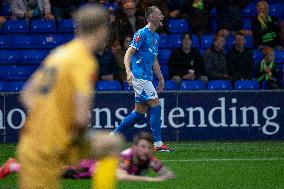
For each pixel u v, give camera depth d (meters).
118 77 45.75
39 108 15.03
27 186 14.95
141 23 47.19
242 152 35.31
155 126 34.53
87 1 52.41
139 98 33.75
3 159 32.84
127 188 24.17
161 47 49.75
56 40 50.09
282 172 27.94
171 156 33.19
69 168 21.61
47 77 15.06
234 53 46.66
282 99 42.88
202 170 28.41
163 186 24.58
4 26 50.84
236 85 46.00
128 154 20.73
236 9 50.69
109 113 42.06
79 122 14.70
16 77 48.12
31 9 51.50
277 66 48.12
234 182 25.48
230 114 42.66
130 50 33.16
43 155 14.88
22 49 49.91
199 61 46.00
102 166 16.44
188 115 42.44
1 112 41.88
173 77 45.78
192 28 50.84
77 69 14.84
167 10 50.00
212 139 42.56
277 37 50.00
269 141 42.50
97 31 15.07
